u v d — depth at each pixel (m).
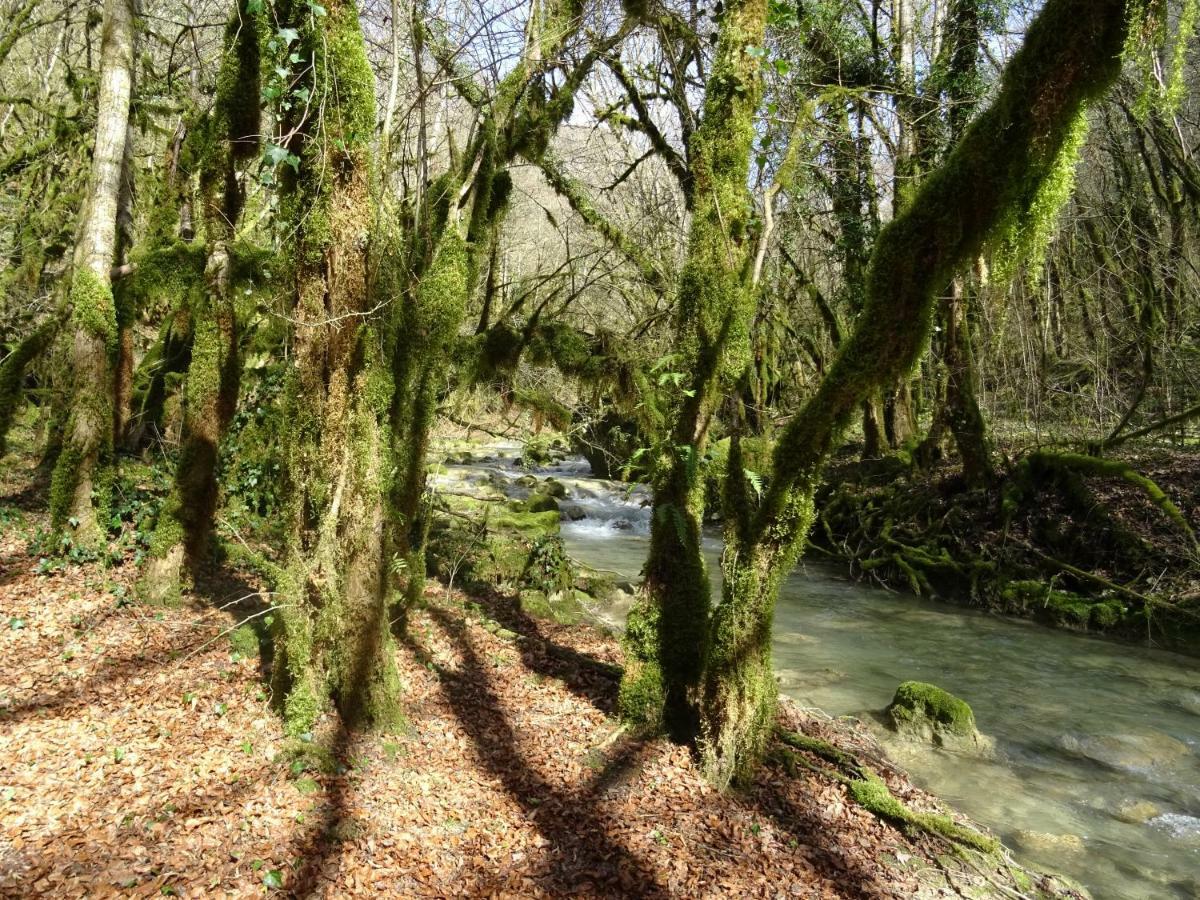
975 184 4.36
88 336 9.02
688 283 6.18
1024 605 12.21
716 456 6.41
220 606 8.30
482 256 8.18
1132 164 16.06
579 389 8.51
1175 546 11.45
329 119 5.18
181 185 10.62
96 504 9.26
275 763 5.43
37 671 6.41
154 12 15.19
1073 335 16.78
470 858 4.86
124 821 4.62
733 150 6.09
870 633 11.30
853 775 6.11
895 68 15.35
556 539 12.08
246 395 12.46
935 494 14.99
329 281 5.44
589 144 13.77
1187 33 3.41
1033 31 4.04
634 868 4.86
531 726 6.68
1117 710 8.45
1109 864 5.53
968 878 5.04
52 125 15.05
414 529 10.45
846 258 16.98
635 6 7.55
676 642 6.39
